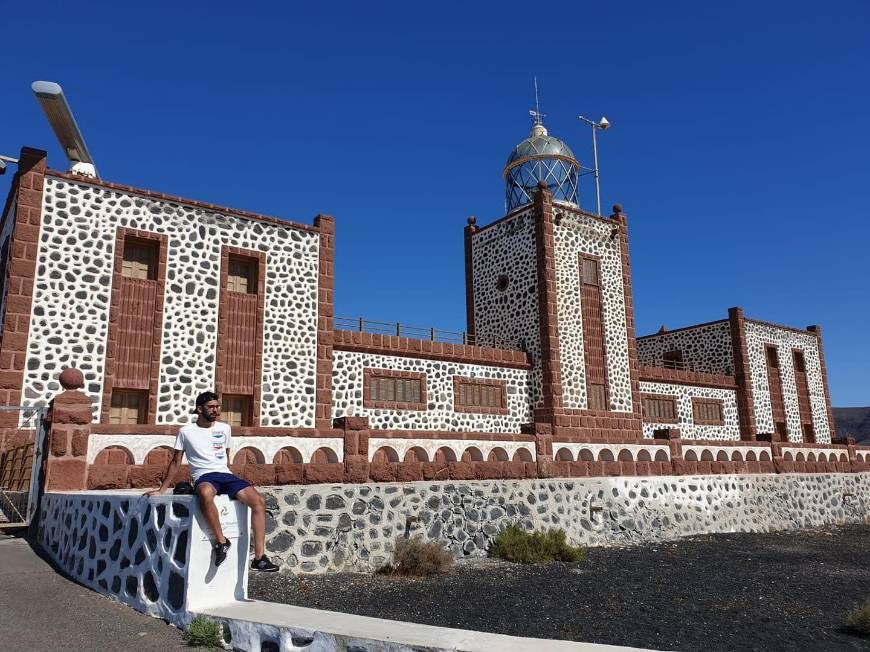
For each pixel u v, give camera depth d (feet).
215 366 59.57
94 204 55.47
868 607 30.50
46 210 53.06
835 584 42.11
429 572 41.09
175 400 57.06
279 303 64.54
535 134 102.99
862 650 27.17
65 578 29.45
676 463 69.87
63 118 51.42
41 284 51.98
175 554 23.36
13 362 49.78
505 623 28.84
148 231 57.88
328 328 67.15
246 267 64.69
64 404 36.58
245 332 62.23
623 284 93.76
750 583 41.11
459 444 60.70
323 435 49.11
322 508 41.98
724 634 28.63
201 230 60.95
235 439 45.21
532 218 88.53
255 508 24.41
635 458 78.43
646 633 28.19
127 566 25.91
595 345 88.38
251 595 32.24
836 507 89.40
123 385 54.85
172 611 23.03
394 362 75.20
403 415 74.43
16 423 49.03
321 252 68.13
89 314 53.72
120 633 21.91
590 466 61.87
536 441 67.36
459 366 80.12
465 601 33.06
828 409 130.21
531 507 54.08
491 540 50.03
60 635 21.36
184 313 58.75
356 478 45.83
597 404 86.79
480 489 51.34
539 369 84.53
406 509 46.16
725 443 83.71
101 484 37.40
